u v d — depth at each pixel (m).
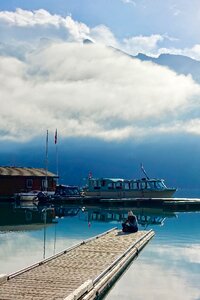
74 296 14.30
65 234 35.34
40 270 19.33
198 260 24.00
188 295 17.16
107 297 16.92
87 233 36.12
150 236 33.03
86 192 79.69
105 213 57.62
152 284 18.73
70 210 62.81
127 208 67.44
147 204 67.88
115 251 24.61
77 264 20.77
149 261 23.67
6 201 82.31
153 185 74.56
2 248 27.81
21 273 18.64
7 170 84.44
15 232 36.22
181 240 31.83
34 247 28.34
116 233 32.88
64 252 24.20
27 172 85.62
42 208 65.69
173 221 46.44
